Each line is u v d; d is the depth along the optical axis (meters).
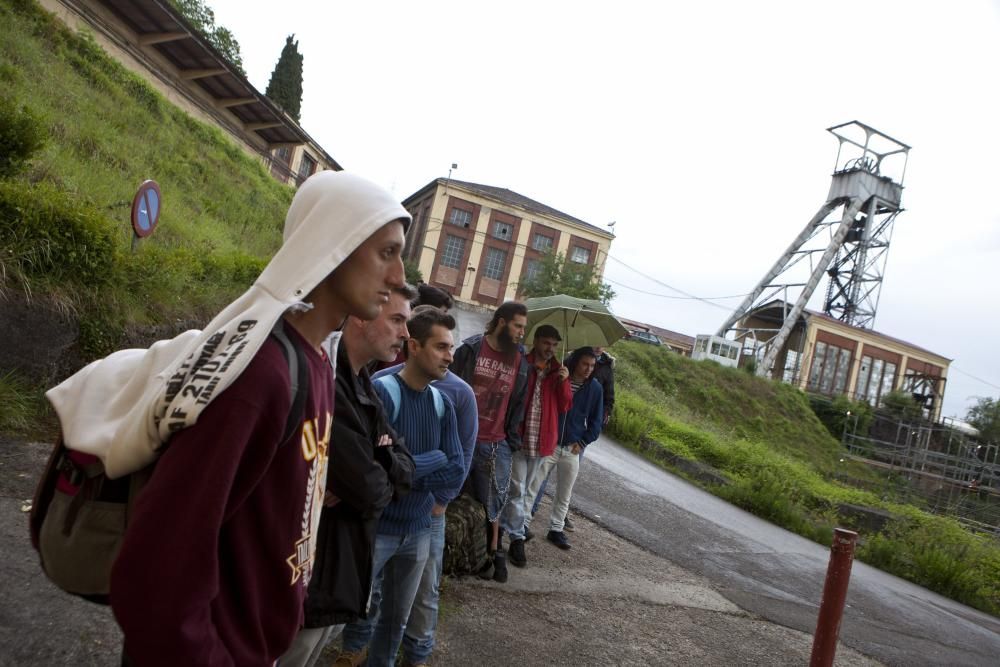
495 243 50.28
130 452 1.06
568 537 6.34
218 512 0.99
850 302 48.06
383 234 1.29
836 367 46.16
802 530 11.34
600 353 6.81
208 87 21.12
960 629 7.71
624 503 8.62
